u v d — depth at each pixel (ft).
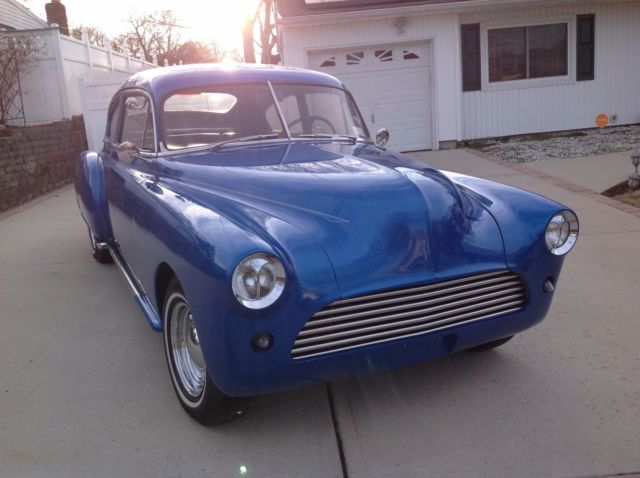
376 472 9.38
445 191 10.93
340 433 10.44
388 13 41.11
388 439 10.21
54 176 36.01
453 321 10.00
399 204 10.24
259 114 14.32
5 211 29.48
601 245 19.88
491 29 44.60
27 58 41.55
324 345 9.11
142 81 14.99
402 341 9.55
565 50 45.83
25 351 13.99
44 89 42.88
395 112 44.16
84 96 41.75
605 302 15.47
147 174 13.12
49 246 22.93
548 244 10.73
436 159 39.22
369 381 12.12
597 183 28.76
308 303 8.87
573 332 13.88
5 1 58.23
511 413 10.80
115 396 11.88
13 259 21.29
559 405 10.99
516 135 46.60
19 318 15.97
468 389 11.68
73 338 14.66
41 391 12.12
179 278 9.84
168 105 13.78
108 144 17.88
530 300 10.72
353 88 43.65
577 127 47.19
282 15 41.86
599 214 23.44
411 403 11.28
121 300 17.15
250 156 12.78
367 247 9.52
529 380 11.91
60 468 9.67
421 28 42.45
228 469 9.57
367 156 12.98
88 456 9.96
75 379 12.60
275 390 9.35
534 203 11.18
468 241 10.32
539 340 13.57
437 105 43.62
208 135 13.80
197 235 9.29
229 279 8.46
